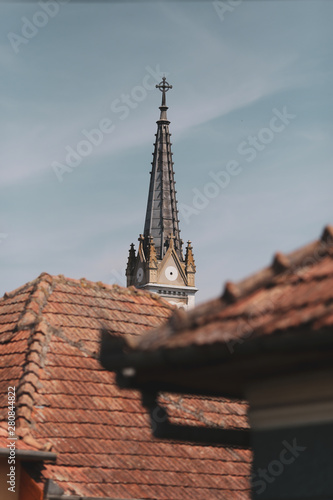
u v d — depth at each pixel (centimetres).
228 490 1802
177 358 659
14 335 2034
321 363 635
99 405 1869
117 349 692
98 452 1741
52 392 1842
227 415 2042
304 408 679
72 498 1567
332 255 721
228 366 659
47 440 1714
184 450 1869
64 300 2159
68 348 1991
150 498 1678
